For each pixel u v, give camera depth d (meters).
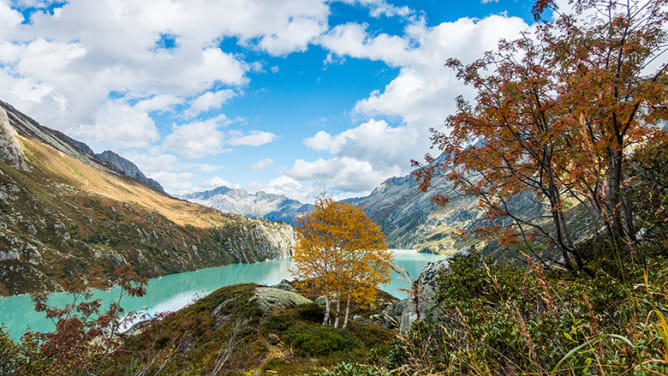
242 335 17.45
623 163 6.14
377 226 21.89
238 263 190.88
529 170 6.16
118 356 9.03
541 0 6.24
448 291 5.10
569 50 5.96
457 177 6.53
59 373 8.60
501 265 5.16
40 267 89.81
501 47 6.51
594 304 2.40
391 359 3.10
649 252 3.62
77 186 173.25
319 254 22.03
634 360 1.32
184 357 14.27
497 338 2.14
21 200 118.19
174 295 84.31
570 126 4.57
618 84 4.78
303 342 15.74
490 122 5.84
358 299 21.39
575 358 1.70
